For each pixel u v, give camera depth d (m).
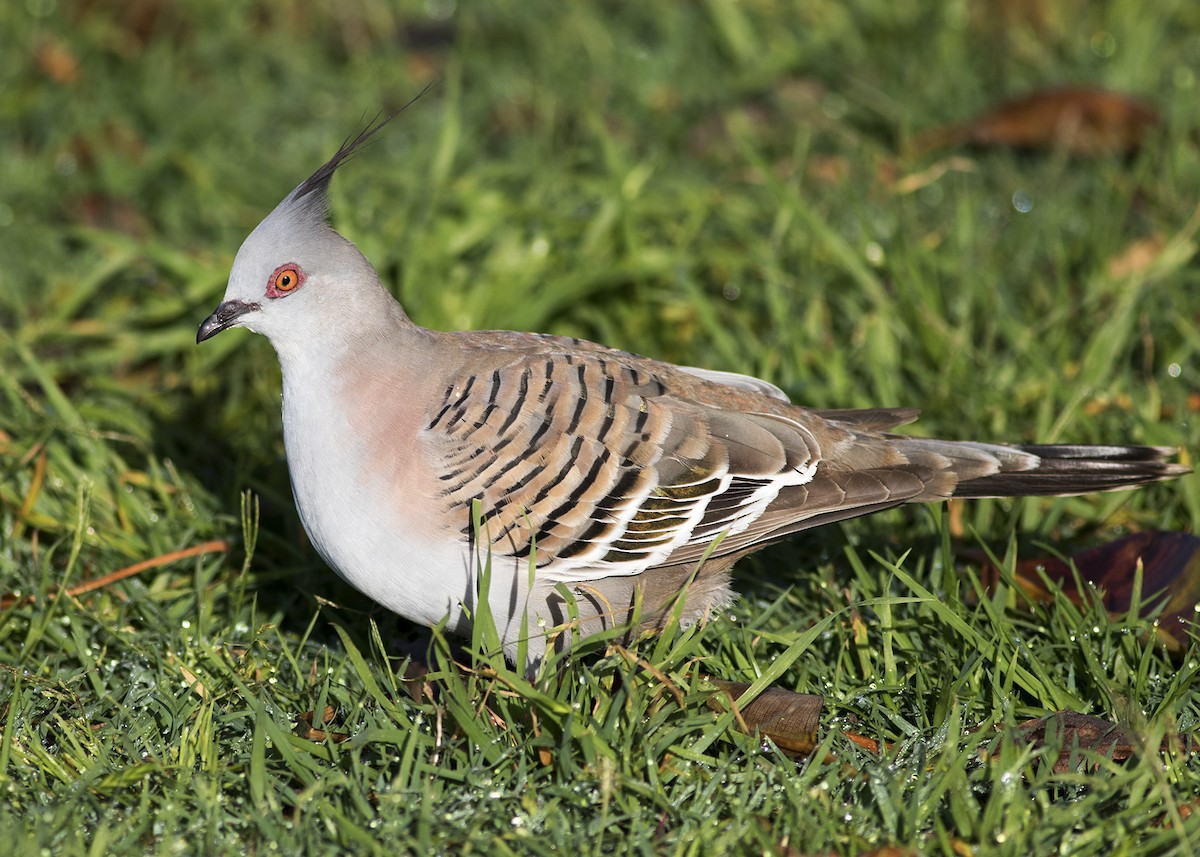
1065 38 15.63
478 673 7.70
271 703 7.99
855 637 8.38
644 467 8.22
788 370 11.09
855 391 11.02
